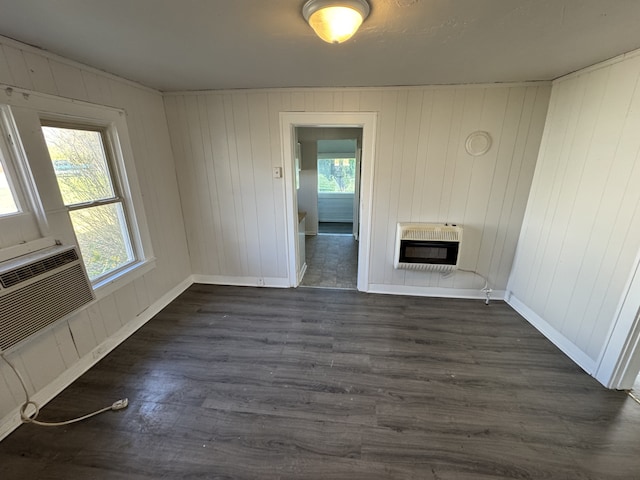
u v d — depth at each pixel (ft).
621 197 6.32
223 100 9.82
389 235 10.68
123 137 8.24
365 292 11.51
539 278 8.95
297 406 6.19
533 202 9.25
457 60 6.70
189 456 5.14
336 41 4.51
